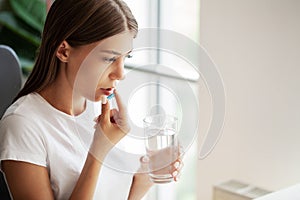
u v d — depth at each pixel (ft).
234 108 4.83
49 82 3.12
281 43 4.17
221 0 4.82
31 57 8.63
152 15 6.39
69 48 2.86
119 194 3.23
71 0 2.80
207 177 5.31
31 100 3.12
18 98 3.23
